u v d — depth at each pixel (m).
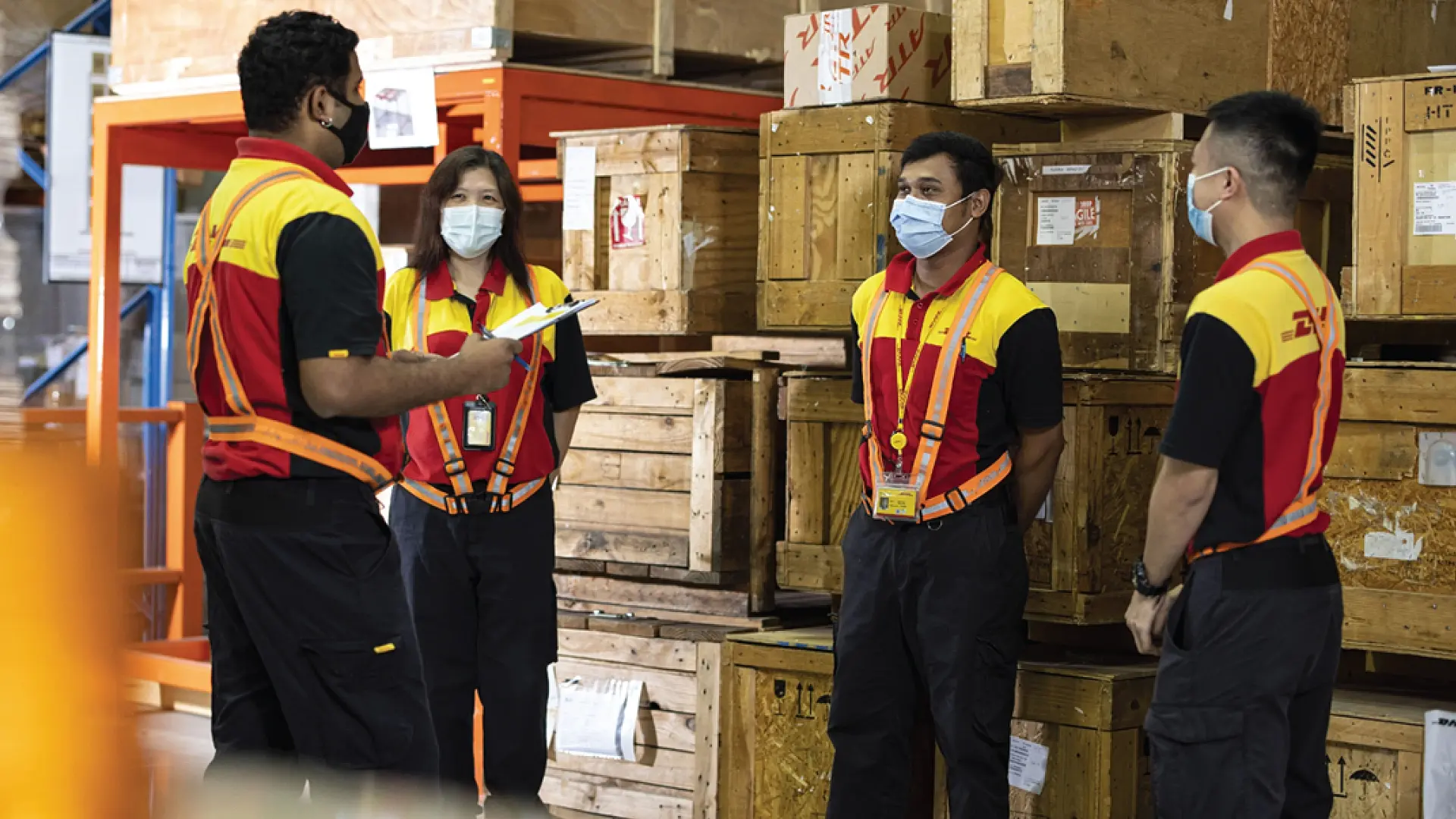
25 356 9.88
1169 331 4.58
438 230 4.54
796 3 6.68
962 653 4.12
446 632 4.47
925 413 4.16
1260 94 3.36
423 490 4.45
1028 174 4.78
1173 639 3.33
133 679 7.02
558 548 5.55
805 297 5.02
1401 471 4.20
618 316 5.52
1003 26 4.66
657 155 5.41
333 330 3.24
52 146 9.51
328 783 3.35
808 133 5.00
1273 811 3.25
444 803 4.23
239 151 3.45
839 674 4.35
